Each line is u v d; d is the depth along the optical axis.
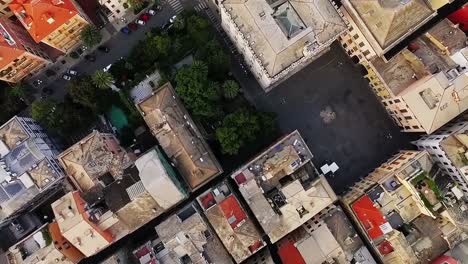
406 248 136.62
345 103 154.12
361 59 146.00
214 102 146.12
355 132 154.12
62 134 153.25
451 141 135.25
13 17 148.12
